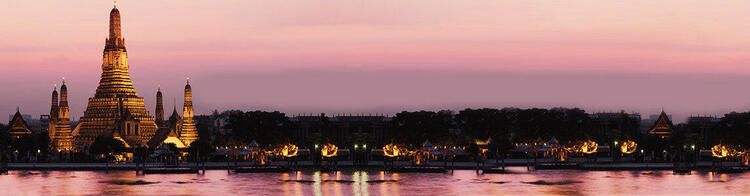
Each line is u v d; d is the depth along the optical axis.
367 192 147.12
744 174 186.38
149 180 174.25
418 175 187.38
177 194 145.12
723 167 198.12
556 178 175.50
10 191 151.38
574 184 160.75
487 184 161.25
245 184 163.12
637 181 166.88
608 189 150.88
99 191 150.25
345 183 164.75
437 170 198.00
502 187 155.00
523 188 153.00
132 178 180.12
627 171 197.75
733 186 155.75
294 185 160.75
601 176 181.12
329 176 184.75
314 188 154.50
